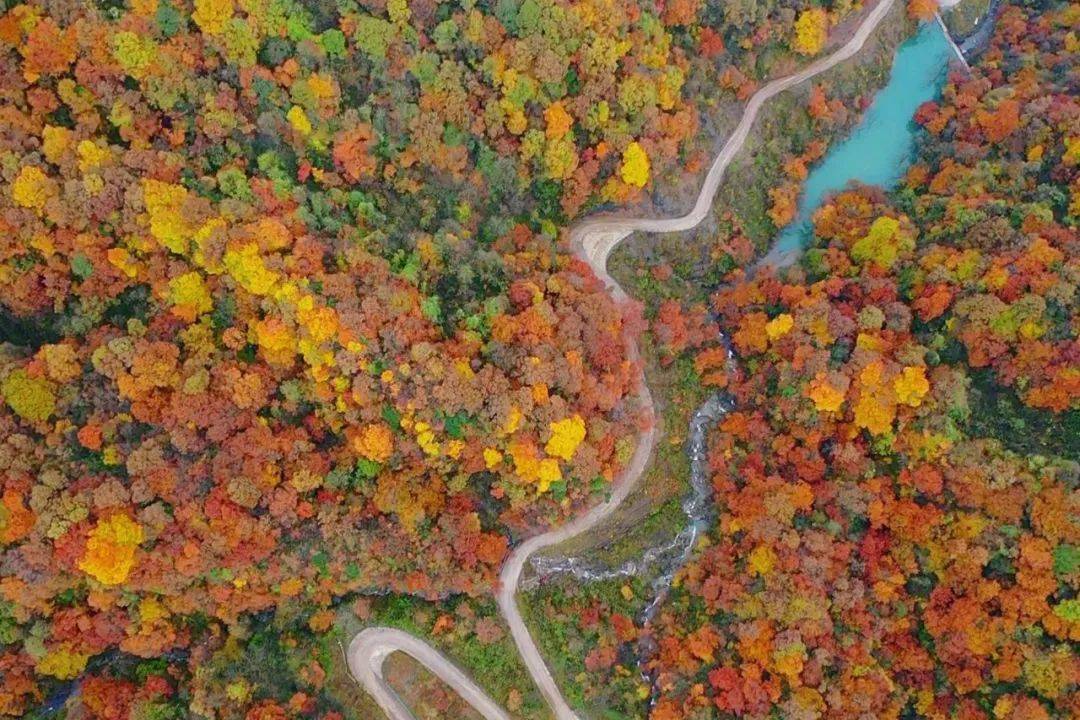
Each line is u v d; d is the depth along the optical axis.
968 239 96.38
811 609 86.19
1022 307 87.25
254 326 84.19
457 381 84.56
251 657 88.50
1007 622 80.06
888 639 86.50
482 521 94.75
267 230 82.44
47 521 76.56
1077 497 80.38
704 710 87.62
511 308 92.06
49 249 79.50
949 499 87.12
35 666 81.88
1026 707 77.75
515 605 95.81
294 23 84.88
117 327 83.81
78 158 78.62
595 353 92.50
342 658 92.19
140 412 81.56
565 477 92.38
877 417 89.69
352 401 86.00
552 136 95.06
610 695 92.88
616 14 91.69
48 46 76.31
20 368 78.88
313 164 90.94
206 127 84.56
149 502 81.12
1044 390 88.00
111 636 83.44
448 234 92.50
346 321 82.31
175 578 82.69
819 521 90.88
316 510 87.88
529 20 89.38
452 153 93.44
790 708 84.50
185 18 81.44
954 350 92.75
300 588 90.38
